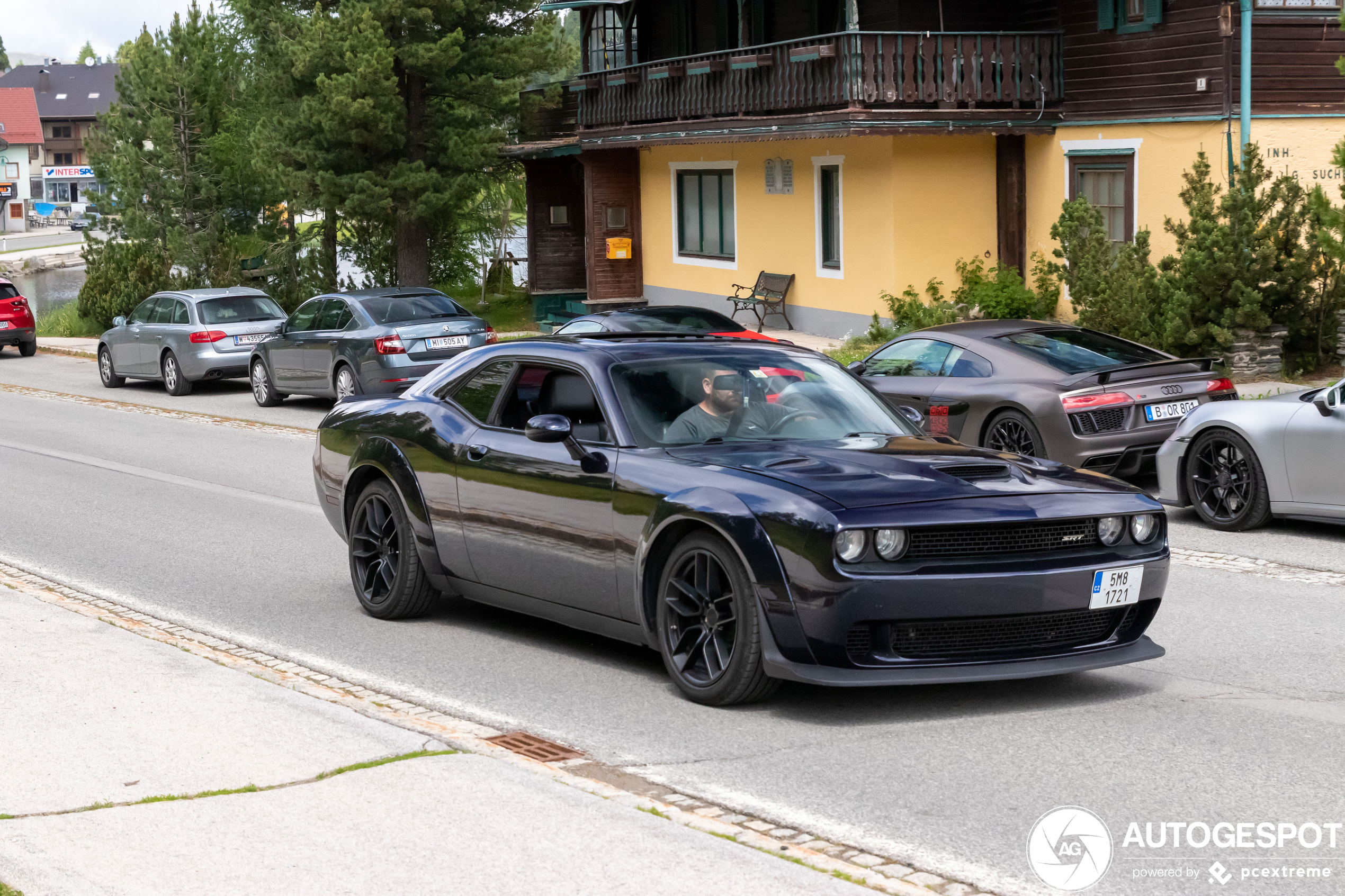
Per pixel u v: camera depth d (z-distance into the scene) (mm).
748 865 4031
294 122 31812
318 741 5258
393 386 18297
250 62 40031
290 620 7922
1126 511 5828
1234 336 16531
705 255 28125
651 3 31312
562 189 33156
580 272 33469
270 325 23219
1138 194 20750
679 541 6027
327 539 10562
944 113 21328
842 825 4582
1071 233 17578
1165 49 20156
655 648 6309
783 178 25172
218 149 38344
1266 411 9922
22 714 5645
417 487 7477
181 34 38094
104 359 24906
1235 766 5113
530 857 4082
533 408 7012
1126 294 16672
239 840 4234
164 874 3988
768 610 5602
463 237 38781
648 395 6609
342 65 31125
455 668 6801
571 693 6301
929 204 22312
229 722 5508
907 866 4230
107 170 39438
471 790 4672
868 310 23016
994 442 11555
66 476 14156
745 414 6633
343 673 6730
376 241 36219
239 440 17062
